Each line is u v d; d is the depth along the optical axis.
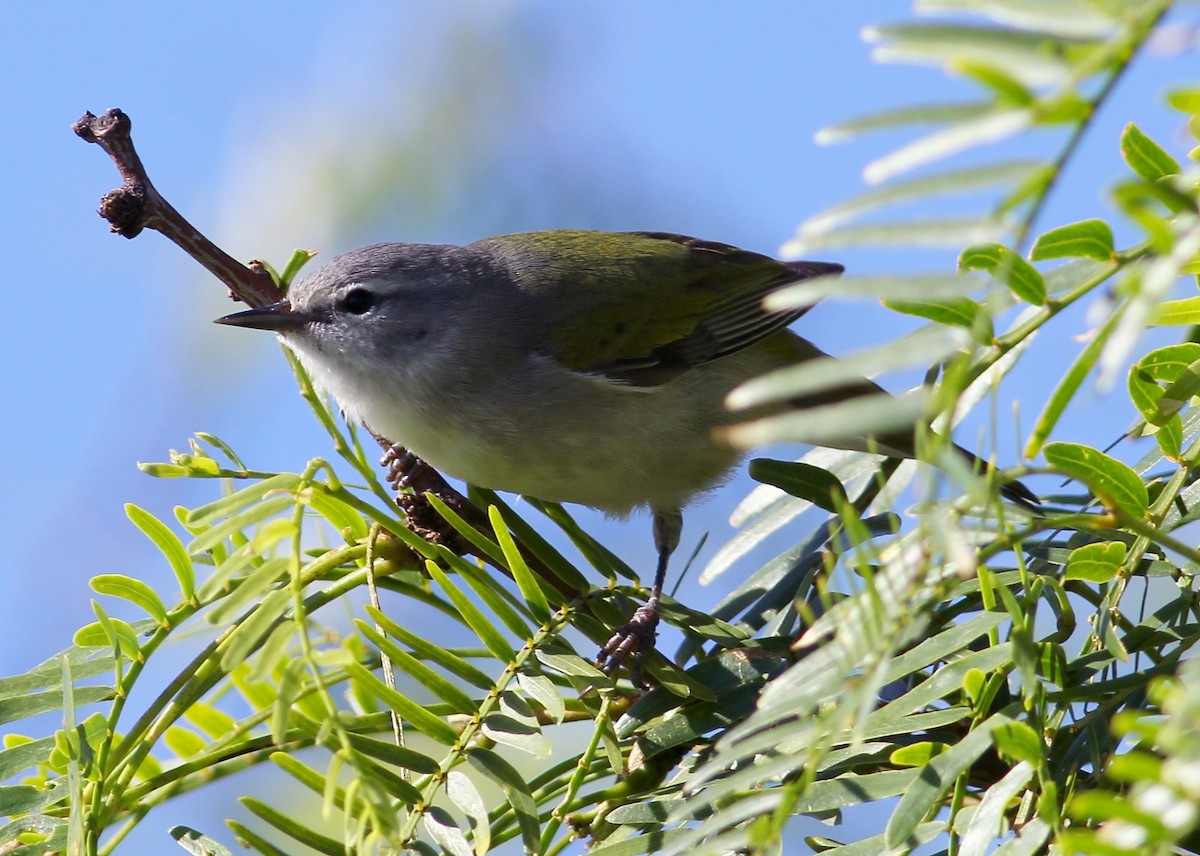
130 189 2.09
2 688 1.45
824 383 0.71
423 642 1.37
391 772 1.25
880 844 1.07
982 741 1.00
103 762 1.37
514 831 1.35
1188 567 1.25
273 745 1.45
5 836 1.33
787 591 1.74
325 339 2.75
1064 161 0.63
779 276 2.96
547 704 1.35
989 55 0.62
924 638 1.28
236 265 2.19
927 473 0.84
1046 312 0.96
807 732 0.91
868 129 0.64
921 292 0.70
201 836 1.36
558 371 2.71
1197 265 1.08
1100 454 1.19
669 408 2.76
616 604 1.73
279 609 1.13
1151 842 0.68
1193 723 0.70
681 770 1.40
